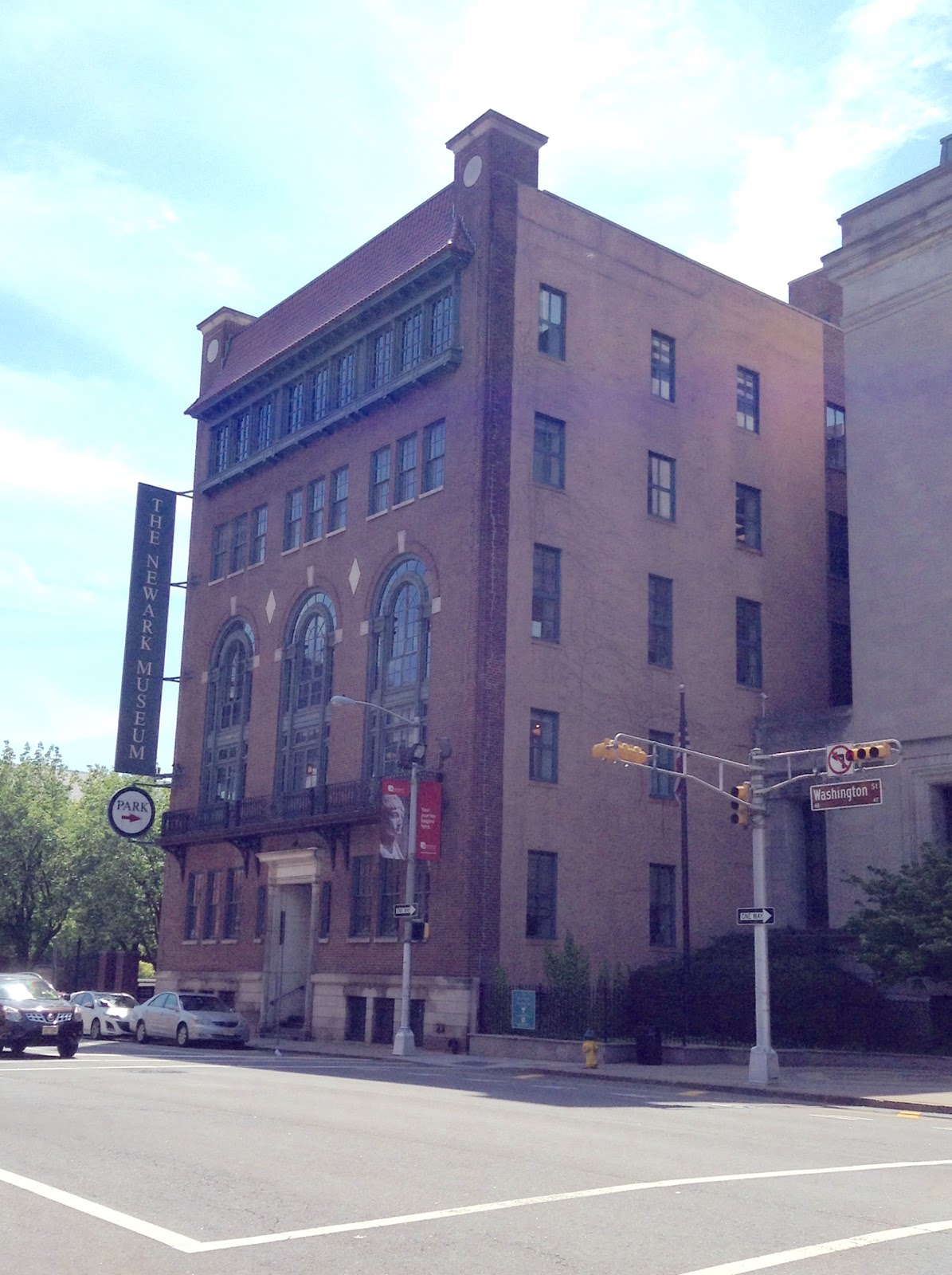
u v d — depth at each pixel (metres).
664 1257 8.16
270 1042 38.78
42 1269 7.76
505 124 40.16
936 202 38.22
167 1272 7.68
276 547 47.47
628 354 41.88
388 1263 7.93
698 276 44.59
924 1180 11.97
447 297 40.38
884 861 37.09
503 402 38.19
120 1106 17.11
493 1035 33.50
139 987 63.31
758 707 42.88
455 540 38.06
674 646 41.09
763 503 44.94
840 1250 8.50
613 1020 34.09
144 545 49.78
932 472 37.72
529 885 36.31
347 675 42.06
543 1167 12.05
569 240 40.94
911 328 38.97
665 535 41.66
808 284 53.88
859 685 38.88
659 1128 16.45
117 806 48.03
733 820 27.25
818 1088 24.81
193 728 50.56
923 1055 30.91
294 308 49.28
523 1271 7.75
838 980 34.56
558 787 37.38
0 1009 28.33
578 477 39.66
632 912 38.31
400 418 41.72
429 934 36.06
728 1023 34.06
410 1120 16.14
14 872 57.81
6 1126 14.66
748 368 45.62
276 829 42.06
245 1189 10.48
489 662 36.53
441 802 36.34
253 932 44.62
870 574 39.00
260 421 49.94
